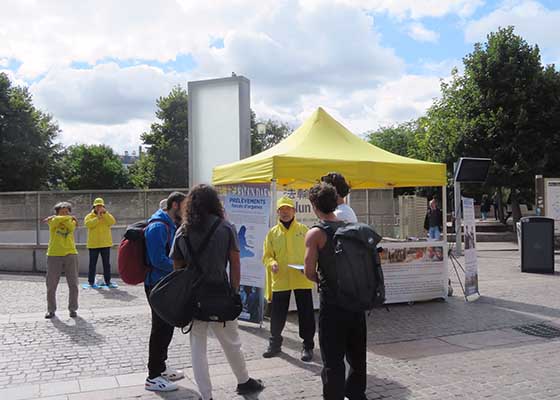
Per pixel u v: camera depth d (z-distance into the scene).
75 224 8.52
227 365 5.85
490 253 18.59
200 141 11.85
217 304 4.35
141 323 7.90
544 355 6.22
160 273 5.02
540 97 23.92
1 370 5.74
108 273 11.34
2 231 16.05
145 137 48.22
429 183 8.95
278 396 4.89
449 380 5.36
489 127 24.05
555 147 23.78
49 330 7.48
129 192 16.61
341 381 4.06
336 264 4.03
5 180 40.25
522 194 25.03
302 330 6.05
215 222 4.46
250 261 7.72
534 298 9.70
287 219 6.21
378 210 20.94
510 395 4.94
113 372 5.68
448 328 7.52
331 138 9.09
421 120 29.70
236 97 11.49
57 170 44.72
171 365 5.88
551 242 13.37
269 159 7.79
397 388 5.13
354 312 4.09
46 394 5.01
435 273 9.26
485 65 24.59
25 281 12.44
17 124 40.31
